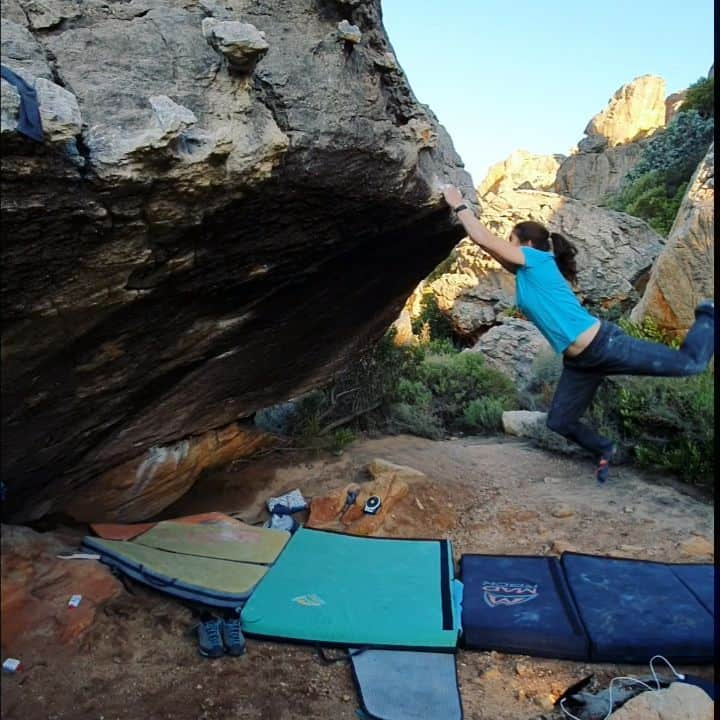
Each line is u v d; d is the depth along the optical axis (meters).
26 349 2.97
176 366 4.13
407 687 3.51
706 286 8.99
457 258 20.86
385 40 4.10
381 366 8.89
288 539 5.20
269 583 4.43
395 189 3.95
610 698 3.40
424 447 8.26
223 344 4.33
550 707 3.45
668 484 7.21
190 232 3.07
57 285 2.79
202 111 2.88
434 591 4.45
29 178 2.34
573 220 16.22
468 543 5.76
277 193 3.27
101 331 3.27
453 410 11.15
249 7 3.43
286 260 3.87
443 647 3.85
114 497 4.94
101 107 2.62
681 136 21.31
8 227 2.42
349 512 5.82
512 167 44.22
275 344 4.92
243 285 3.82
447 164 5.00
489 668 3.79
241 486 6.30
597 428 8.06
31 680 3.23
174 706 3.24
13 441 3.52
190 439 5.44
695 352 3.22
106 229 2.71
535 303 3.41
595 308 14.90
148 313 3.42
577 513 6.38
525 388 12.32
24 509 4.31
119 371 3.70
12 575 3.62
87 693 3.24
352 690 3.54
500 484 7.45
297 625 3.96
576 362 3.42
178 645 3.75
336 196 3.62
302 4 3.60
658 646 3.83
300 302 4.55
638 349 3.26
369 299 5.46
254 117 3.04
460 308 17.94
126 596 4.03
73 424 3.83
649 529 5.94
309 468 6.89
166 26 3.03
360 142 3.53
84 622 3.63
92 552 4.26
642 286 15.61
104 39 2.85
